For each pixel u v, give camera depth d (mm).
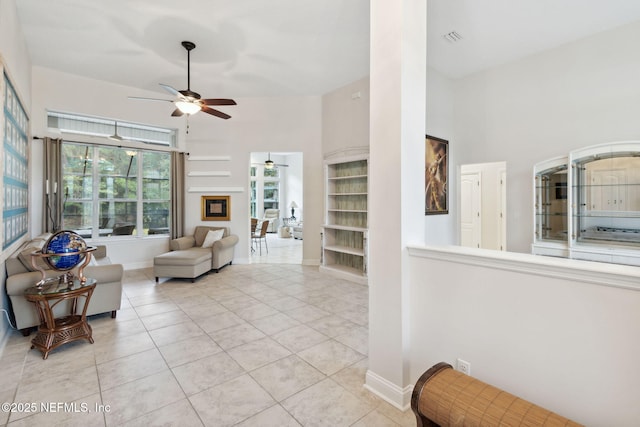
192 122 6344
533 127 4344
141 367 2420
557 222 4125
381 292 2107
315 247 6340
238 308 3775
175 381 2230
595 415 1355
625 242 3561
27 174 4273
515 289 1591
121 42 4113
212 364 2467
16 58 3414
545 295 1490
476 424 1316
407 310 2025
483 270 1710
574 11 3412
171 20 3631
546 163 4137
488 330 1695
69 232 2900
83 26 3740
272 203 12828
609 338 1314
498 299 1653
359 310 3721
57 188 4945
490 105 4773
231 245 6035
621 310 1282
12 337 2957
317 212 6309
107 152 5684
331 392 2117
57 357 2570
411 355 2043
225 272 5719
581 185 3855
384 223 2094
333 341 2883
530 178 4391
